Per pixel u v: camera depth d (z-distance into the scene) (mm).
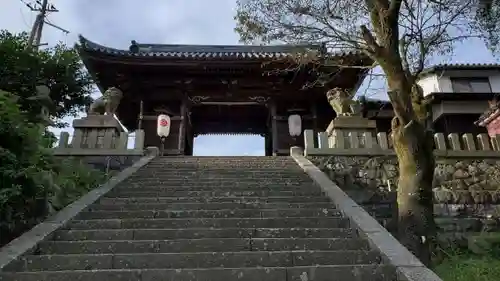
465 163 11102
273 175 9930
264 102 18328
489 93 18297
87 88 17422
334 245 5598
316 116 18188
